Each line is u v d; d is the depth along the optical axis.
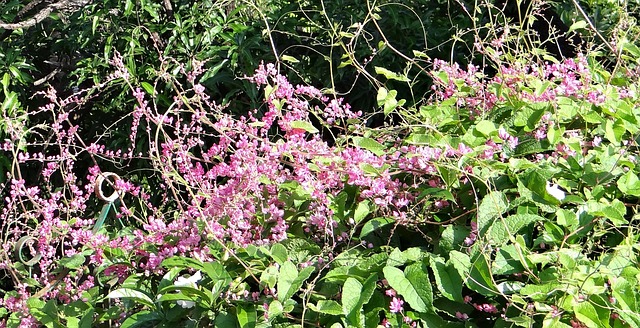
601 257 1.71
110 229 2.97
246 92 3.64
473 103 2.38
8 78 3.63
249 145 2.13
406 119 2.65
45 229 2.16
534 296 1.59
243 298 1.75
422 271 1.64
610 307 1.56
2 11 3.99
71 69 4.11
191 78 2.43
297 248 1.91
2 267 2.19
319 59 3.81
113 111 3.94
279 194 2.12
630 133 2.14
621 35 2.76
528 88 2.30
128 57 3.73
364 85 3.83
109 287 2.10
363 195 1.96
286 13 3.60
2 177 3.61
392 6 3.78
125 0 3.82
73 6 4.23
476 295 1.75
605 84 2.43
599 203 1.74
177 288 1.69
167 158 2.24
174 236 2.05
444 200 1.96
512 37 2.70
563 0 4.06
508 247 1.70
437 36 3.89
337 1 3.86
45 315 1.94
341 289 1.76
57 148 3.98
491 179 1.91
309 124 2.15
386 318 1.71
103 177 2.27
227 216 2.04
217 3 3.76
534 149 2.02
